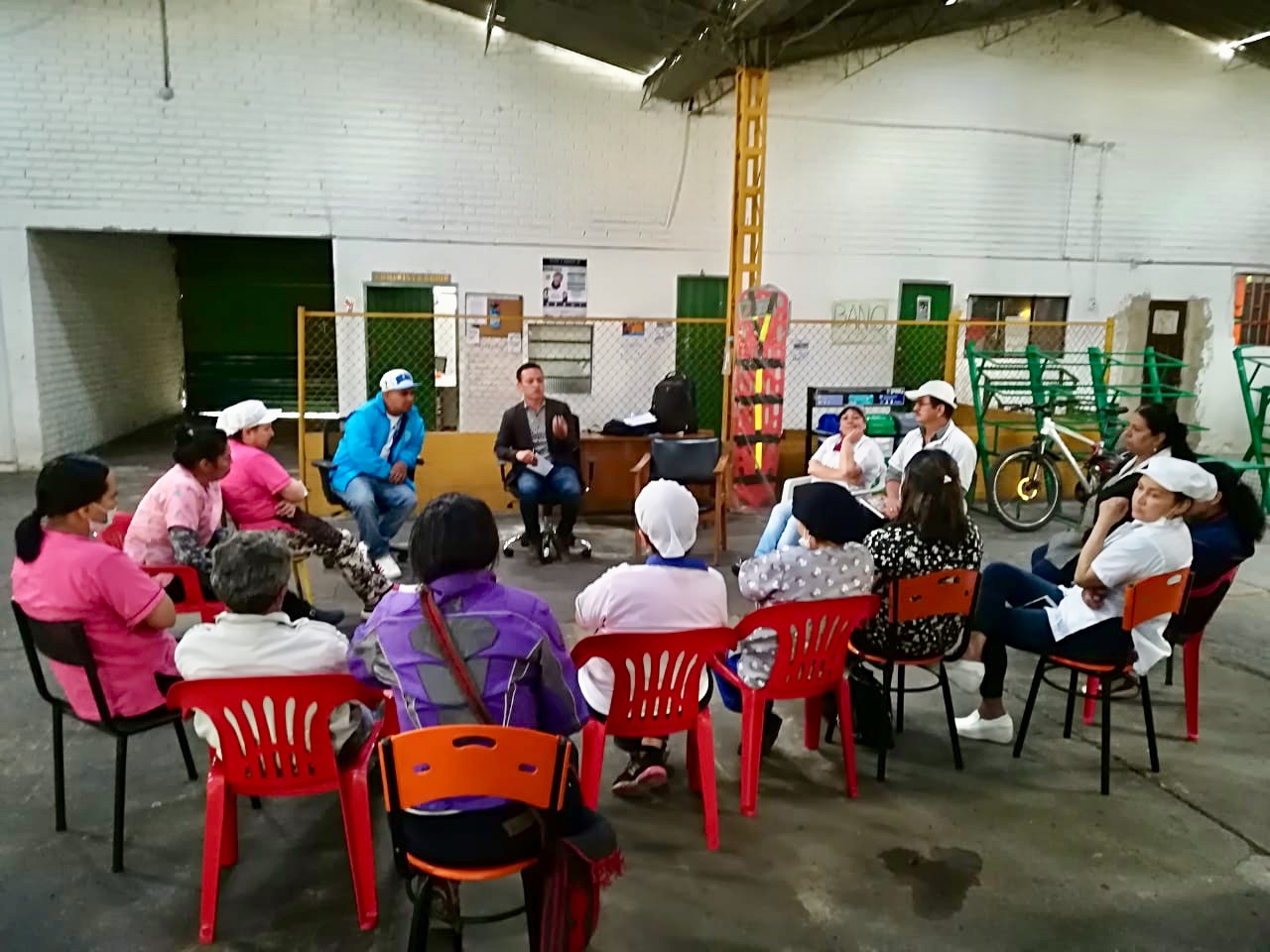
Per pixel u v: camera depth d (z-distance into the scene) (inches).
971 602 126.6
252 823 113.8
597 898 75.7
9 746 132.8
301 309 277.4
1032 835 113.3
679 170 367.6
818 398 331.3
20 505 291.6
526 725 80.0
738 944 92.5
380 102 344.2
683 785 124.6
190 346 494.6
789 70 365.4
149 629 103.5
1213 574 134.4
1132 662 125.5
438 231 355.3
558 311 368.2
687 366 378.9
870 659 128.0
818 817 116.7
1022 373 398.3
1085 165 396.5
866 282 385.1
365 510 208.2
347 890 100.5
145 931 93.0
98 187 333.4
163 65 329.1
